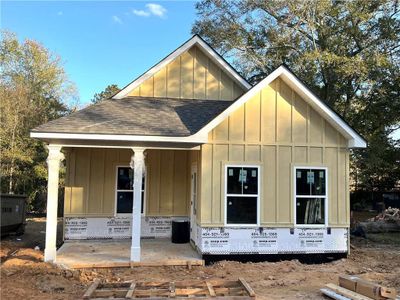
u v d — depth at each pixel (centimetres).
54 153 1012
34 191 2762
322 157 1139
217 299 631
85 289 801
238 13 2238
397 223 1912
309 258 1113
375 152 2000
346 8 1922
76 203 1333
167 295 661
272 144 1115
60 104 3234
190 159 1343
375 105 1977
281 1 2044
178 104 1316
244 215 1085
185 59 1391
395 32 1942
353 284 751
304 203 1118
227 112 1069
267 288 824
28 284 820
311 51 1888
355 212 2928
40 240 1473
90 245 1238
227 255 1066
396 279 908
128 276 907
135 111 1210
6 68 3250
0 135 2600
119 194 1369
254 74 2253
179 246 1229
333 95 1983
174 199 1392
